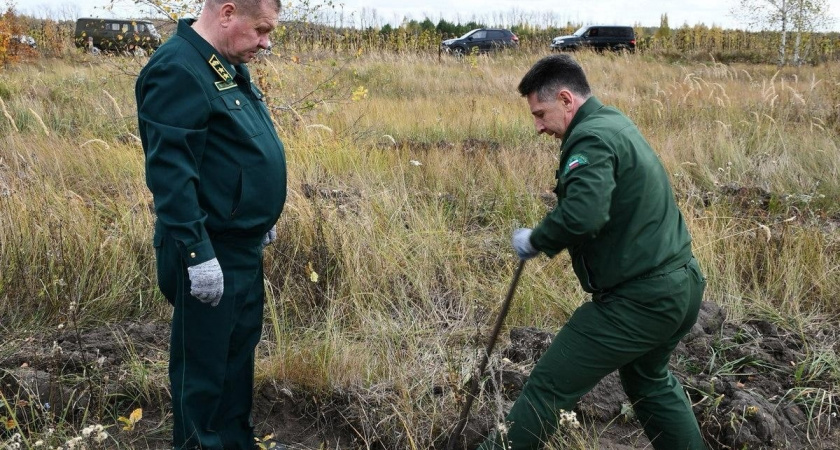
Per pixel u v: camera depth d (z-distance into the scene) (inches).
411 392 137.9
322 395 139.5
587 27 1111.6
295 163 254.2
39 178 218.2
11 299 164.9
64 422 126.9
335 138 288.4
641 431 137.0
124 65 406.0
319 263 176.9
